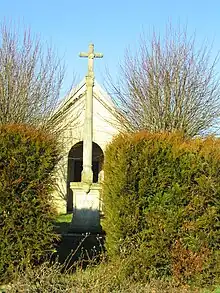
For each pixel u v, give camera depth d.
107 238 8.52
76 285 7.12
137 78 19.80
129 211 8.30
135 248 8.25
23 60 19.45
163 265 8.35
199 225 8.45
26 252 7.79
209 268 8.41
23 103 19.12
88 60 14.49
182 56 19.27
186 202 8.49
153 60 19.44
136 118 19.83
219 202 8.54
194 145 8.67
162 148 8.48
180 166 8.51
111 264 7.88
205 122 19.20
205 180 8.51
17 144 7.84
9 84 18.95
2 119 18.56
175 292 7.82
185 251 8.37
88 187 14.31
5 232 7.72
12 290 6.92
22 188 7.84
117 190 8.34
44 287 6.92
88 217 14.21
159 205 8.40
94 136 23.53
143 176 8.39
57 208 8.17
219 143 8.80
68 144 22.70
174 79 19.12
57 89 26.75
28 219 7.85
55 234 8.05
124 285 7.48
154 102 19.28
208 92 19.31
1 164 7.73
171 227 8.36
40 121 19.88
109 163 8.69
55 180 8.20
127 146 8.37
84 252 10.47
